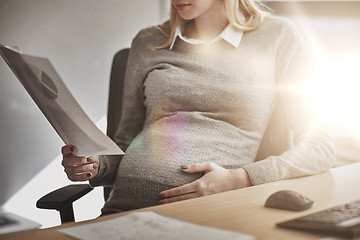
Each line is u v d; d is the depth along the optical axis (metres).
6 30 2.10
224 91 1.28
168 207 0.80
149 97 1.38
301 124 1.28
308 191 0.89
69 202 1.17
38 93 1.00
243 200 0.83
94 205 2.37
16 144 2.18
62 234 0.67
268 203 0.78
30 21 2.16
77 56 2.26
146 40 1.51
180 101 1.32
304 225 0.63
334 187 0.91
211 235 0.61
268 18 1.39
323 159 1.12
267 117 1.33
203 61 1.34
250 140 1.28
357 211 0.65
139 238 0.62
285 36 1.34
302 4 1.99
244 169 1.09
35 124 2.23
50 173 2.28
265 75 1.31
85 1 2.26
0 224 2.04
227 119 1.29
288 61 1.33
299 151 1.13
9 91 2.15
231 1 1.33
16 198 2.18
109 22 2.32
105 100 2.35
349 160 1.88
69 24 2.24
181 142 1.21
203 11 1.33
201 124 1.26
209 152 1.21
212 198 0.86
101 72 2.33
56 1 2.21
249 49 1.33
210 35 1.42
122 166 1.24
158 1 2.38
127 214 0.75
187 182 1.14
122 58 1.62
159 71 1.39
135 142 1.30
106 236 0.64
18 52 0.97
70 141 1.05
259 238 0.61
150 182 1.16
